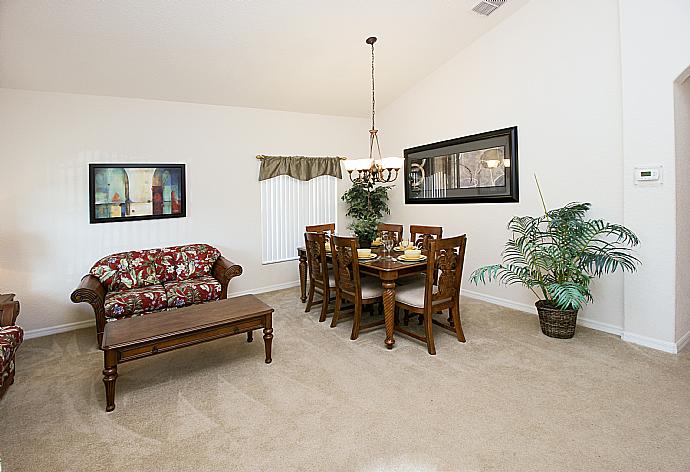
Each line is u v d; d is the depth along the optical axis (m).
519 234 4.08
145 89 4.18
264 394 2.51
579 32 3.50
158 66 3.82
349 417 2.23
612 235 3.31
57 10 2.92
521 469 1.79
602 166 3.40
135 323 2.73
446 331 3.58
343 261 3.52
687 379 2.57
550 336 3.37
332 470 1.81
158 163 4.45
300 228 5.61
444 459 1.87
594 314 3.56
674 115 2.84
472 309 4.23
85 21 3.07
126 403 2.43
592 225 3.21
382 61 4.48
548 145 3.80
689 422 2.10
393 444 1.99
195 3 3.09
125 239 4.29
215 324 2.71
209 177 4.81
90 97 4.06
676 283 2.94
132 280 3.90
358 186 5.72
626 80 3.06
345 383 2.63
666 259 2.96
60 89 3.86
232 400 2.45
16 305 2.92
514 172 4.09
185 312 2.96
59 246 3.94
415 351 3.15
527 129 3.97
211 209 4.84
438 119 4.99
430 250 3.01
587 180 3.51
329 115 5.77
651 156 2.96
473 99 4.52
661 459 1.83
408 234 5.61
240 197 5.05
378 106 5.73
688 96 3.08
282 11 3.34
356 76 4.75
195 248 4.42
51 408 2.39
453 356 3.03
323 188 5.81
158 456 1.93
